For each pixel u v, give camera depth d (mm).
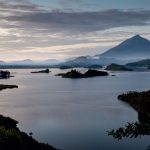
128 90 175500
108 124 71750
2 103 114250
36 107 103750
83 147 50812
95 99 129125
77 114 87875
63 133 61469
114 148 49656
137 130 14531
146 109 89188
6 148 36562
